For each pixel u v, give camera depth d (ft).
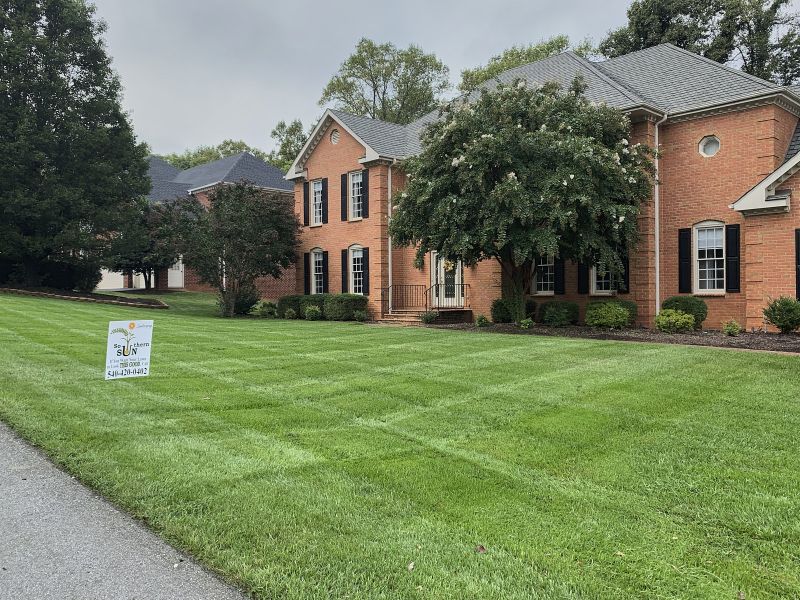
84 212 74.38
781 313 41.57
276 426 19.04
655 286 53.72
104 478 14.17
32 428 18.02
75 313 52.90
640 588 9.58
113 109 77.20
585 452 16.57
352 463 15.56
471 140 43.96
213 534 11.37
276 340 40.50
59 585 9.70
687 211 53.26
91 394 22.65
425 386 24.88
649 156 51.42
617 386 24.59
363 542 11.09
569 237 45.62
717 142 51.55
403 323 62.18
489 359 31.83
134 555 10.73
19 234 71.26
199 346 36.35
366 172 70.59
